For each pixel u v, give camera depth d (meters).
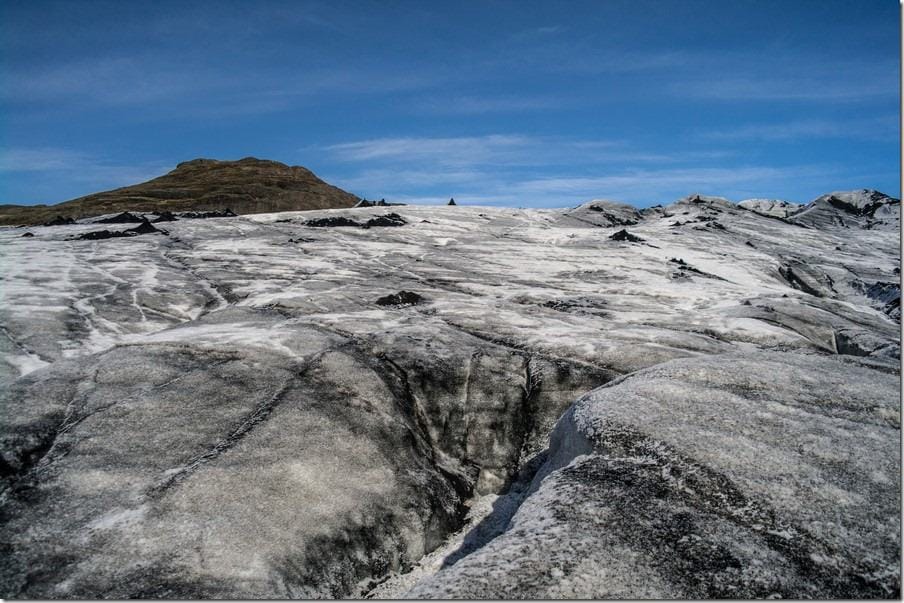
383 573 13.60
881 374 15.09
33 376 17.05
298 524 12.92
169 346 19.50
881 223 107.69
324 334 22.64
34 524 11.95
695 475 10.77
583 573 8.62
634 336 26.22
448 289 40.84
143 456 13.90
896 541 9.10
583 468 11.56
